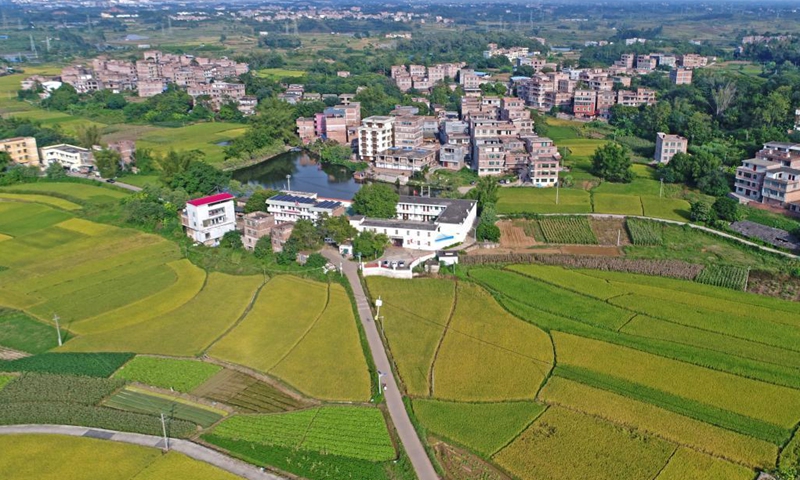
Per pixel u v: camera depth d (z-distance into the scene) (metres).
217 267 178.75
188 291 164.88
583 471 99.12
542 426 109.56
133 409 118.31
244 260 182.75
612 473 98.56
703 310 148.62
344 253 182.88
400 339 138.25
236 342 140.12
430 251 186.75
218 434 110.38
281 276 171.88
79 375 127.38
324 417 113.94
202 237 194.88
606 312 148.25
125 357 134.00
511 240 198.00
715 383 119.88
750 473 97.88
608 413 112.12
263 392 123.31
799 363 125.75
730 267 174.38
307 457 104.12
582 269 176.00
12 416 113.69
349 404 118.25
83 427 111.56
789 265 174.25
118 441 108.00
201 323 148.75
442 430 109.44
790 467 98.31
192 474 100.50
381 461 103.38
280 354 135.12
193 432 111.38
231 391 123.75
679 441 105.00
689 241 195.25
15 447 106.44
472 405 115.69
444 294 158.62
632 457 101.69
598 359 128.38
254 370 129.75
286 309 154.00
